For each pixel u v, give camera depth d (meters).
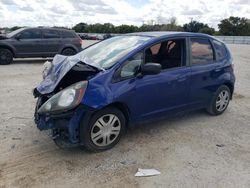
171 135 5.06
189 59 5.31
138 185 3.56
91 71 4.29
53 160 4.06
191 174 3.84
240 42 56.62
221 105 6.16
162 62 4.98
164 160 4.18
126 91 4.32
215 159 4.27
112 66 4.32
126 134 5.01
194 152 4.46
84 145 4.21
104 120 4.28
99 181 3.61
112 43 5.20
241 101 7.53
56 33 14.25
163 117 5.06
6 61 13.30
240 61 18.00
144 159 4.19
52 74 4.67
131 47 4.72
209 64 5.68
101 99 4.06
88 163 4.02
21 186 3.45
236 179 3.77
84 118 4.08
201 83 5.50
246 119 6.05
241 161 4.24
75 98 3.91
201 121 5.80
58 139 4.21
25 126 5.20
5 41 13.11
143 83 4.53
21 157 4.11
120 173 3.80
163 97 4.88
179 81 5.05
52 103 3.97
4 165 3.88
